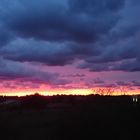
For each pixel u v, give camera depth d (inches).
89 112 1053.8
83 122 1016.9
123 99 1151.6
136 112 1031.6
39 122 1421.0
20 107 2282.2
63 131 1042.7
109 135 984.9
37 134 1177.4
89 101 1182.3
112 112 1036.5
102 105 1093.8
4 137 1165.7
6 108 2175.2
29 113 1899.6
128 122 1007.6
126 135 982.4
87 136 998.4
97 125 1002.7
